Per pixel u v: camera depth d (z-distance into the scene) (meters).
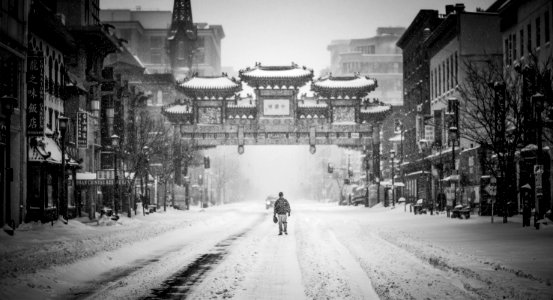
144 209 64.75
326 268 18.22
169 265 19.81
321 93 89.50
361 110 90.12
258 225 46.53
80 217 49.59
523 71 36.06
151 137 75.94
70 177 47.19
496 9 70.50
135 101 76.81
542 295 12.02
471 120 51.25
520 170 42.34
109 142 60.47
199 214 66.81
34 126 37.38
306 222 48.41
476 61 61.97
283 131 89.25
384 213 63.44
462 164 56.91
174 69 150.88
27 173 38.31
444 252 20.67
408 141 89.12
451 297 12.69
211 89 88.06
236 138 89.81
